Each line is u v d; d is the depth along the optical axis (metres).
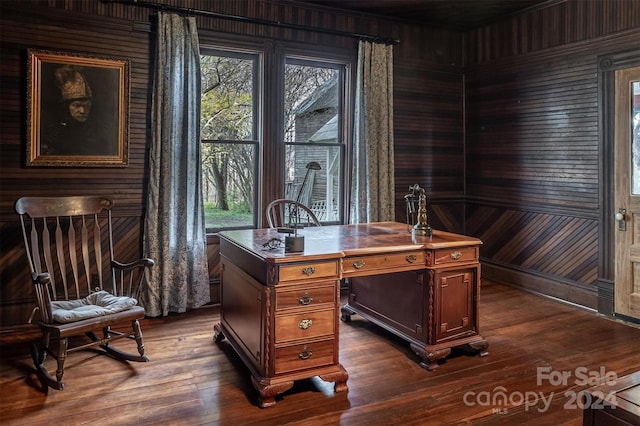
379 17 4.71
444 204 5.23
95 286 3.69
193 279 3.91
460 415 2.30
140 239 3.83
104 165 3.66
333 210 4.68
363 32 4.65
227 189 4.22
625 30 3.67
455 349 3.13
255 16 4.14
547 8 4.30
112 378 2.67
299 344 2.47
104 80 3.63
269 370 2.41
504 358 2.98
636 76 3.62
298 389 2.57
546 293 4.39
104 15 3.60
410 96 4.95
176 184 3.83
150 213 3.74
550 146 4.31
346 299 4.32
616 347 3.16
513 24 4.66
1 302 3.40
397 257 2.77
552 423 2.23
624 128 3.71
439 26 5.04
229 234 3.20
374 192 4.59
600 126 3.87
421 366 2.87
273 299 2.40
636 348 3.14
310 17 4.38
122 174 3.75
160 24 3.69
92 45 3.58
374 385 2.62
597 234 3.93
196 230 3.91
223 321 3.20
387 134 4.65
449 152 5.23
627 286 3.71
